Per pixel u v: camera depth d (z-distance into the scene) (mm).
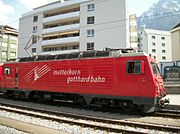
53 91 14773
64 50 41312
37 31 46594
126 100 12109
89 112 12750
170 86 21250
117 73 12047
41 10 46344
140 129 8992
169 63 25531
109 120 9984
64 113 11633
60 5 43438
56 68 14781
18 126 9320
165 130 8680
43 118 10883
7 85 18078
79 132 8477
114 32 35750
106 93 12352
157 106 11562
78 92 13500
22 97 17422
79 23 39938
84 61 13430
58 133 8266
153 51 71250
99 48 37094
